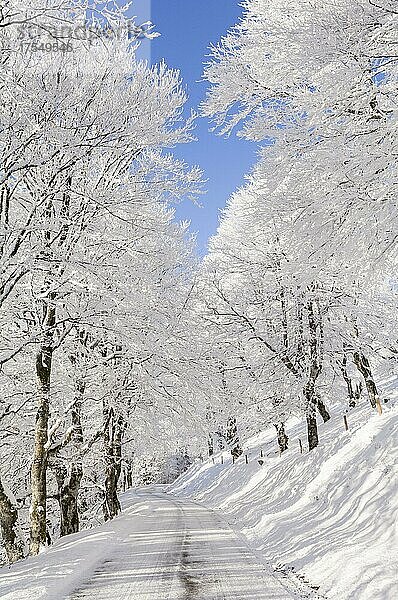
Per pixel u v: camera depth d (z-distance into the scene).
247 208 11.55
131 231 13.37
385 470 9.64
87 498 25.05
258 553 9.96
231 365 20.27
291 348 18.33
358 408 21.47
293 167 9.59
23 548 13.29
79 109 11.23
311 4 9.04
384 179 7.91
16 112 10.23
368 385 18.48
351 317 17.50
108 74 11.98
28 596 6.64
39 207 11.55
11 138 10.38
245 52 11.08
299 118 9.74
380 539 7.65
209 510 22.05
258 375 19.78
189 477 49.50
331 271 10.16
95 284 11.88
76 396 14.12
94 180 13.32
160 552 10.23
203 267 19.78
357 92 8.44
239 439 27.52
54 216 12.05
